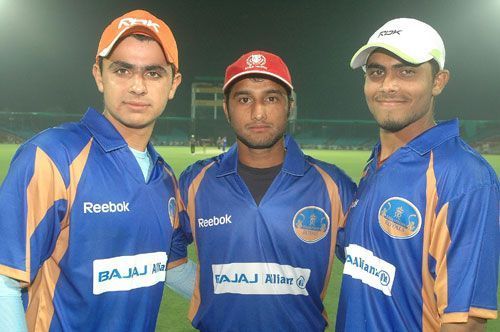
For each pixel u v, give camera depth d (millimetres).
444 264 1983
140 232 2150
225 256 2602
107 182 2080
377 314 2152
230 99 2666
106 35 2172
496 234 1950
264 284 2576
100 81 2256
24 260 1913
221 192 2631
